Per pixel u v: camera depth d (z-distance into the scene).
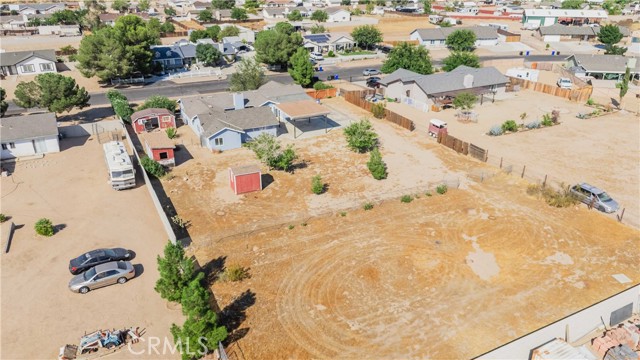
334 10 154.25
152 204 40.84
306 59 79.81
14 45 106.44
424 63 81.06
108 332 25.66
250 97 64.88
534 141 55.38
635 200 41.31
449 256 33.47
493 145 54.16
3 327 26.59
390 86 73.94
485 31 121.56
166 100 63.59
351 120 63.66
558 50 117.56
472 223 37.78
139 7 171.00
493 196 42.25
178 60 93.12
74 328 26.67
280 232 36.38
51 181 44.94
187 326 23.69
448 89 68.50
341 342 25.83
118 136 57.09
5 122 51.03
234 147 53.53
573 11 145.50
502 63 99.44
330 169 48.06
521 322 27.33
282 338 26.03
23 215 38.69
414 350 25.33
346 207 39.97
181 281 27.53
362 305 28.66
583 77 87.19
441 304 28.78
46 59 84.19
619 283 30.66
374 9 177.75
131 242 35.19
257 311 28.05
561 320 25.08
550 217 38.62
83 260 31.56
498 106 69.88
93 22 123.75
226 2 165.12
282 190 43.50
